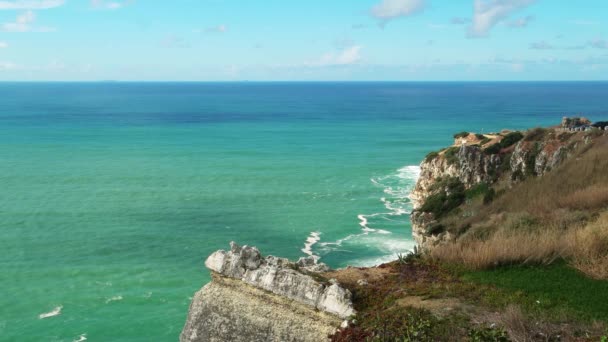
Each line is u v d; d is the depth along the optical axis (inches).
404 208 2908.5
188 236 2374.5
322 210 2851.9
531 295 583.2
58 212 2709.2
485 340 488.1
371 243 2320.4
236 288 661.9
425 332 516.7
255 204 2950.3
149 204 2903.5
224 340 652.1
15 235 2336.4
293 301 610.2
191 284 1857.8
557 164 1819.6
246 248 674.8
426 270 679.7
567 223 886.4
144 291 1792.6
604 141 1694.1
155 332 1521.9
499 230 893.2
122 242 2271.2
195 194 3149.6
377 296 608.4
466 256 690.2
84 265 2004.2
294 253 2196.1
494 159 2247.8
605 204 992.2
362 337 538.3
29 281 1850.4
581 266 662.5
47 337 1481.3
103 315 1616.6
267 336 619.2
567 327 504.1
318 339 581.9
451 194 2231.8
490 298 577.0
